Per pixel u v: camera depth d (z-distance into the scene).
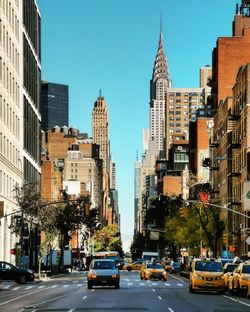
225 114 110.69
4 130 87.56
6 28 89.56
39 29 125.50
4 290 53.66
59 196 148.25
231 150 103.25
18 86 99.94
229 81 128.62
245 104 91.00
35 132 118.94
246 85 90.56
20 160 100.38
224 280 47.28
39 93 125.62
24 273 66.75
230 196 102.31
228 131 106.38
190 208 114.50
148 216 159.25
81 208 107.88
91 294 45.47
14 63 96.25
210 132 141.38
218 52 129.25
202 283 46.84
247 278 43.25
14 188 88.12
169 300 39.25
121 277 84.06
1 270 66.75
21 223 78.69
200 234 93.81
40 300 39.53
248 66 90.94
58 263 111.31
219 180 117.88
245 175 89.50
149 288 54.84
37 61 121.38
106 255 122.31
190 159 166.00
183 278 85.31
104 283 52.94
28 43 109.38
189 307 33.69
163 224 155.75
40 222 91.12
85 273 115.50
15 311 31.12
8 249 90.44
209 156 141.00
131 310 31.30
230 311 31.38
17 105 98.94
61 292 48.75
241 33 135.38
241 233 91.31
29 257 95.00
